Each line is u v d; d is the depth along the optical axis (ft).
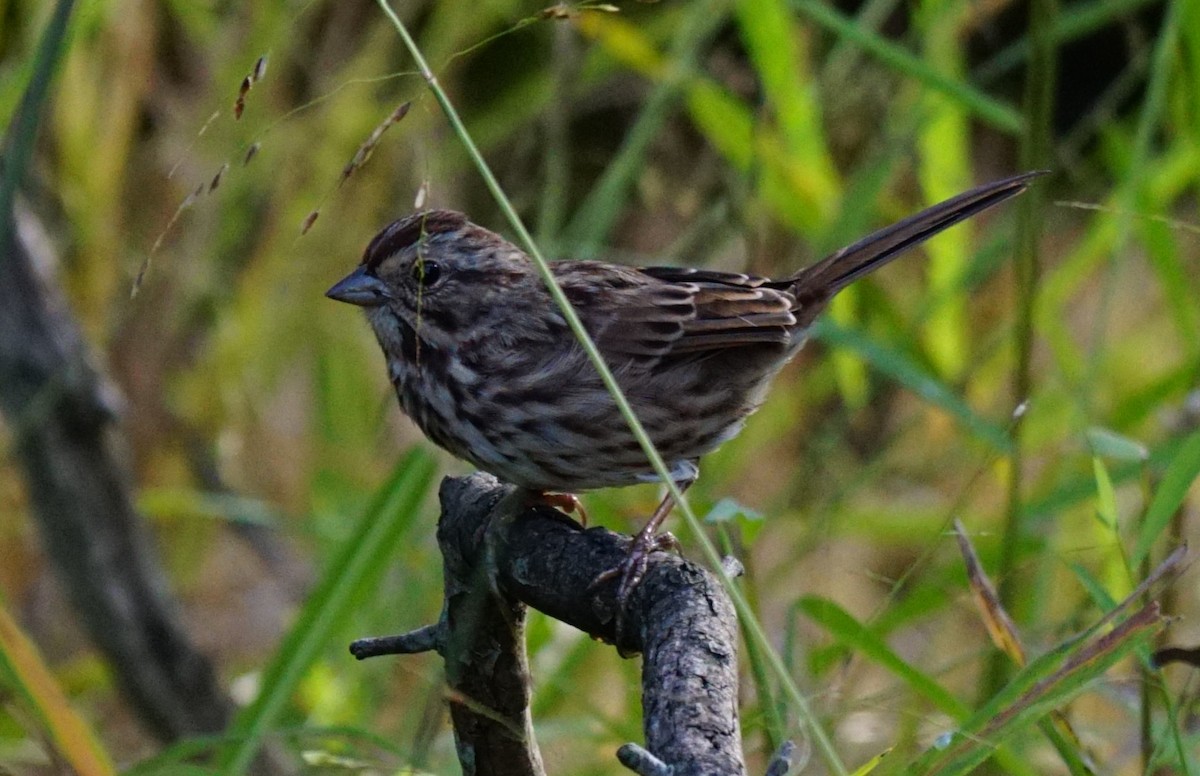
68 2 18.31
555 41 37.88
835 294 29.43
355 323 43.14
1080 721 29.30
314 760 21.88
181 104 41.93
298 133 41.47
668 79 34.53
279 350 42.78
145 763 23.56
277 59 40.22
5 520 40.47
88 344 33.76
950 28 35.55
